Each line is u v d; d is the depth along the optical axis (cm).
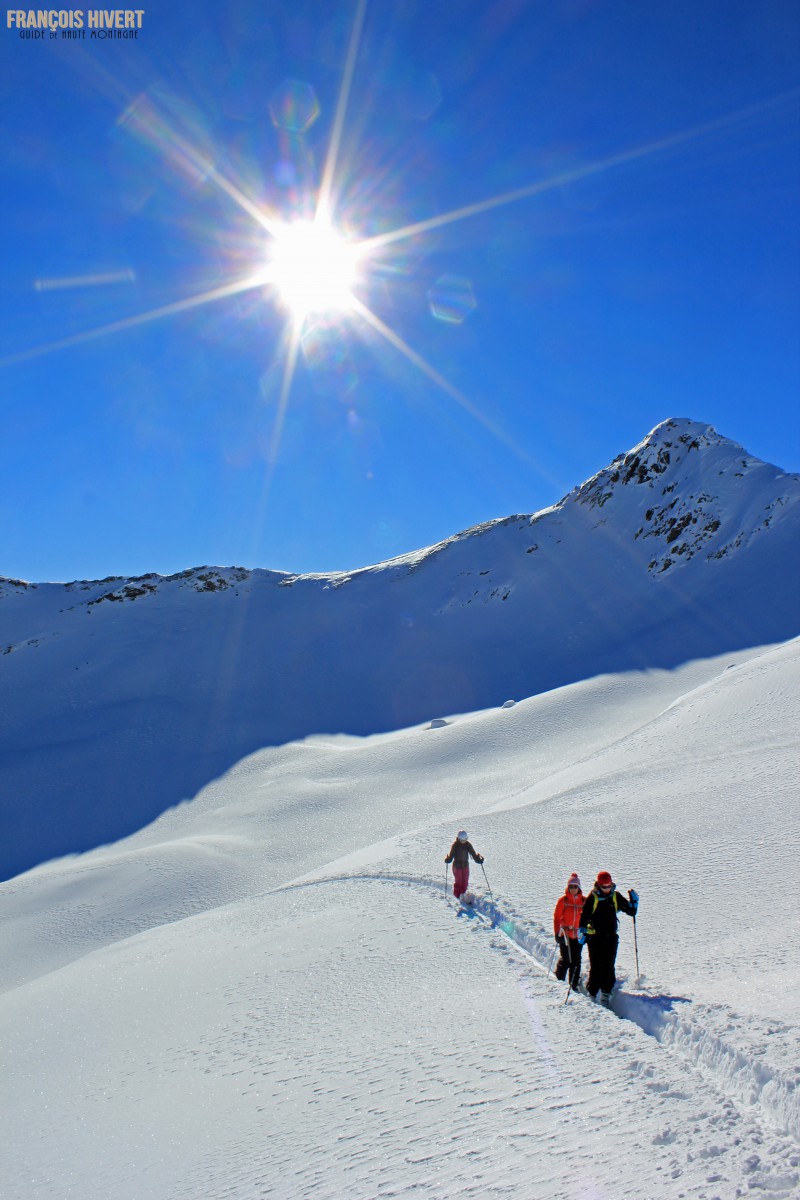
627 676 8081
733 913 1133
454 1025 869
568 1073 649
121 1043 1169
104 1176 685
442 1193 471
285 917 1895
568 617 13062
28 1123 901
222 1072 912
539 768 5762
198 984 1414
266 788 7356
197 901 4247
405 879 1984
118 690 12662
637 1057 659
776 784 1912
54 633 15812
